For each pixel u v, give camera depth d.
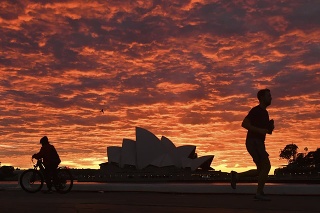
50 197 8.54
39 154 11.01
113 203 6.64
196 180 88.06
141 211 5.33
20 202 6.84
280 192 9.15
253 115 7.56
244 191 9.36
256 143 7.44
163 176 91.31
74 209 5.57
